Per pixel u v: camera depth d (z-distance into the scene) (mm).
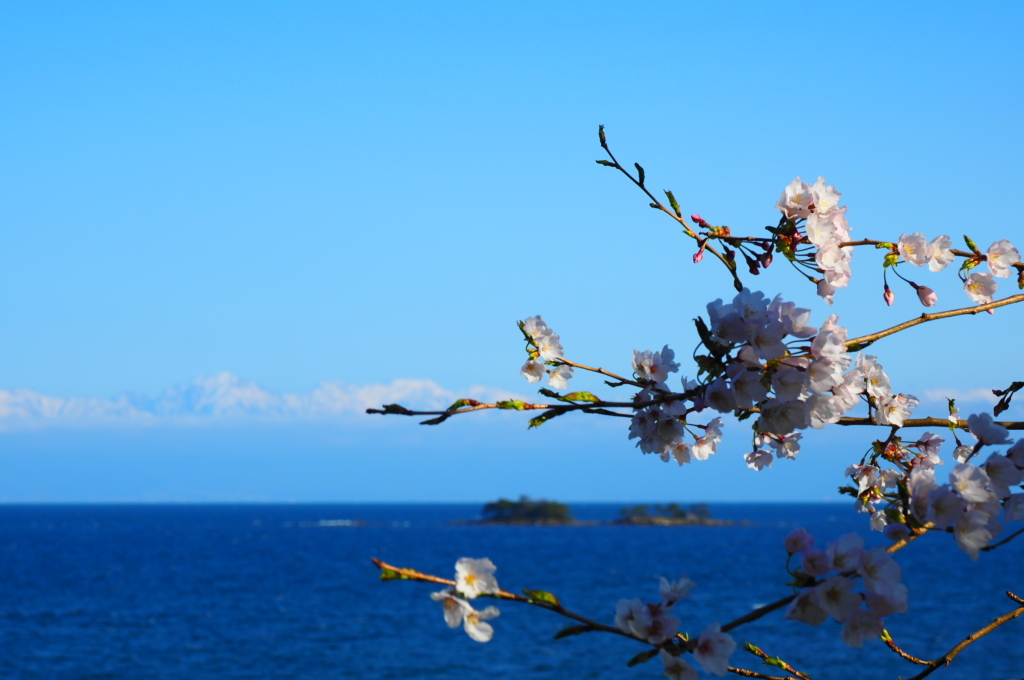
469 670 32938
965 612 47125
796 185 2916
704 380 2283
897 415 2844
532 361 2803
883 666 31875
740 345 2289
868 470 3145
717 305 2271
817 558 1982
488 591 1958
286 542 139250
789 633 40188
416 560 96562
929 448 3109
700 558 95312
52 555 104125
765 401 2311
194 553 110625
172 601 56656
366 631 43312
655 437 2740
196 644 39500
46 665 34312
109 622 46656
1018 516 2107
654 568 80438
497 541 140250
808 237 2824
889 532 2020
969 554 1943
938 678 29500
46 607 53250
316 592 62500
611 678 30891
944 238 2975
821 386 2244
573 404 2248
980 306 2924
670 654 1987
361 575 77625
